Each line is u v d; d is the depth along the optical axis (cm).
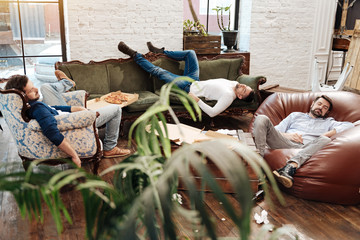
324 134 288
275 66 572
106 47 468
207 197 258
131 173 92
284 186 264
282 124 318
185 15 552
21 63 468
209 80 407
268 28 550
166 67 443
